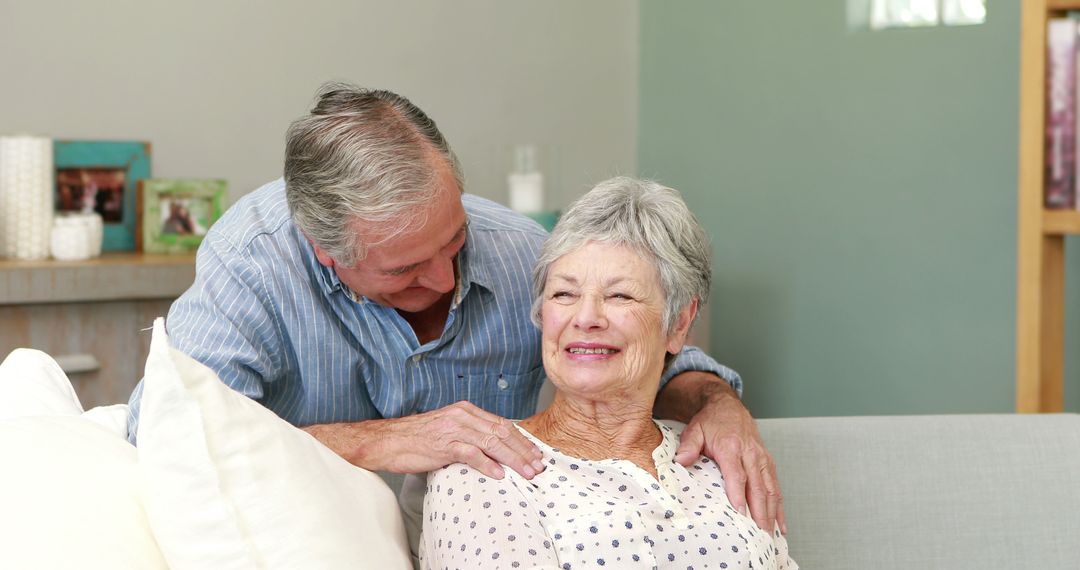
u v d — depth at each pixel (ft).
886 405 11.69
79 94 10.87
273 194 5.98
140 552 4.08
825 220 12.08
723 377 6.18
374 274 5.22
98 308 9.59
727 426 5.43
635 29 14.02
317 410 5.88
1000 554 5.78
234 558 4.06
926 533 5.78
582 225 5.07
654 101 13.87
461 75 12.91
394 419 5.20
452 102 12.87
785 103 12.34
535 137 13.44
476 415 5.02
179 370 4.10
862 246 11.78
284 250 5.66
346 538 4.29
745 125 12.77
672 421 5.72
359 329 5.74
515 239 6.12
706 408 5.61
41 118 10.73
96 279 9.46
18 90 10.61
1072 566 5.80
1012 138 10.62
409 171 5.00
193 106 11.43
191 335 5.50
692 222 5.19
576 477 4.98
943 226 11.15
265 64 11.77
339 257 5.17
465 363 5.96
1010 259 10.69
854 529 5.75
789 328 12.48
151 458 4.07
